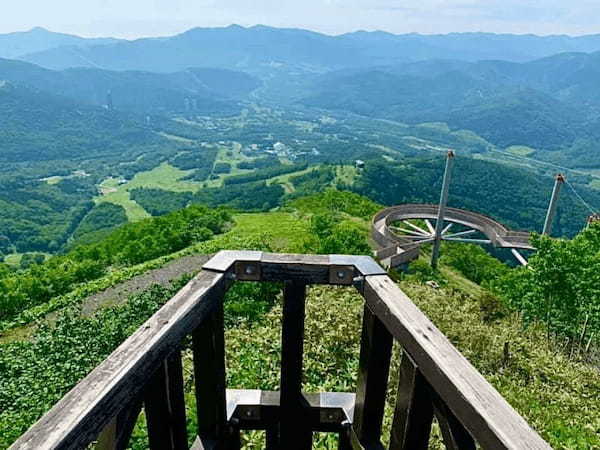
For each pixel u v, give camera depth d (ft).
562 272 47.16
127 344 6.48
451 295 53.98
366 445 9.28
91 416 5.25
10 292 52.31
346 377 24.06
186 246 80.94
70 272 62.80
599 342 49.29
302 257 9.34
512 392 28.63
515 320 52.70
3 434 22.82
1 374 30.35
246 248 69.31
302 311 9.45
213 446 9.17
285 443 10.46
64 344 33.27
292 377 9.93
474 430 5.58
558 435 23.90
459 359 6.40
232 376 23.36
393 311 7.63
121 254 77.20
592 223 53.67
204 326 8.55
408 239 91.45
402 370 7.82
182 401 8.17
